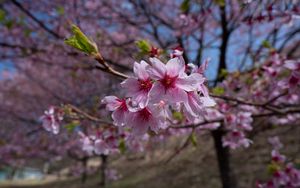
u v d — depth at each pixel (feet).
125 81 4.49
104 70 4.66
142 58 5.70
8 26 13.97
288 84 8.27
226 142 12.36
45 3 21.16
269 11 10.26
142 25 22.41
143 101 4.37
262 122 17.74
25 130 43.19
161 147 27.07
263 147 31.99
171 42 20.11
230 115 11.50
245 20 11.30
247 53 19.83
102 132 9.82
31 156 41.93
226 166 20.80
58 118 9.39
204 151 31.50
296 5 10.55
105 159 43.45
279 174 11.94
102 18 22.53
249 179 30.04
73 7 20.31
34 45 20.21
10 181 82.99
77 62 19.97
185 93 4.37
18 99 43.93
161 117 4.57
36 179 86.48
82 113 8.82
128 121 4.84
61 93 39.32
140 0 21.38
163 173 41.65
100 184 44.34
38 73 39.73
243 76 13.62
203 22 17.80
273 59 12.83
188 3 10.53
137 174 44.52
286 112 9.50
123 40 24.17
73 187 55.26
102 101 5.03
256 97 13.21
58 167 53.78
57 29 18.51
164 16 26.07
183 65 4.43
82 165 46.19
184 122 11.13
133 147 12.81
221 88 8.45
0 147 38.88
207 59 4.88
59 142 40.24
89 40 4.65
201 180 36.29
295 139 29.22
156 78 4.39
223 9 17.52
